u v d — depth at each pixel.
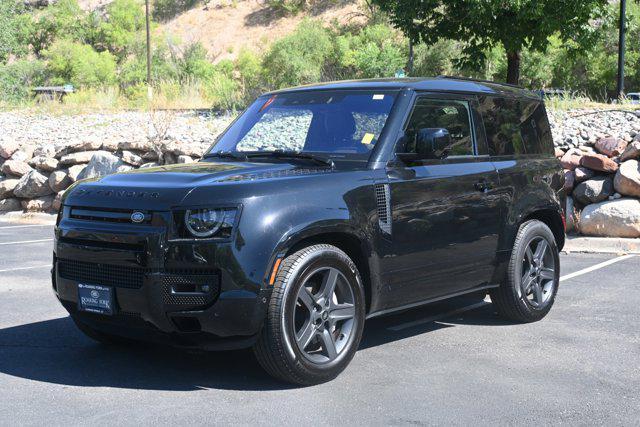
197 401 4.67
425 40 17.70
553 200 6.86
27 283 8.41
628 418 4.45
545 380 5.13
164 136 15.10
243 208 4.68
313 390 4.90
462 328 6.60
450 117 6.05
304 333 4.89
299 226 4.80
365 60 36.34
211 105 24.91
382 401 4.70
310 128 5.82
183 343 4.83
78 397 4.73
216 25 92.88
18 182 14.96
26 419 4.34
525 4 15.70
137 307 4.78
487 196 6.14
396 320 6.94
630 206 10.74
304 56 49.78
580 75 40.94
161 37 78.94
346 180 5.17
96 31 87.75
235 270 4.61
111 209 4.91
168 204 4.72
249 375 5.20
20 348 5.83
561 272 9.02
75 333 6.30
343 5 86.38
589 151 11.99
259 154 5.71
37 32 87.56
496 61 34.22
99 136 17.45
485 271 6.23
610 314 7.04
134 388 4.91
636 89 40.38
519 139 6.71
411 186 5.52
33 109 25.80
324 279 5.01
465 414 4.48
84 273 5.04
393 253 5.39
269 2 93.19
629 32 39.28
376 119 5.64
